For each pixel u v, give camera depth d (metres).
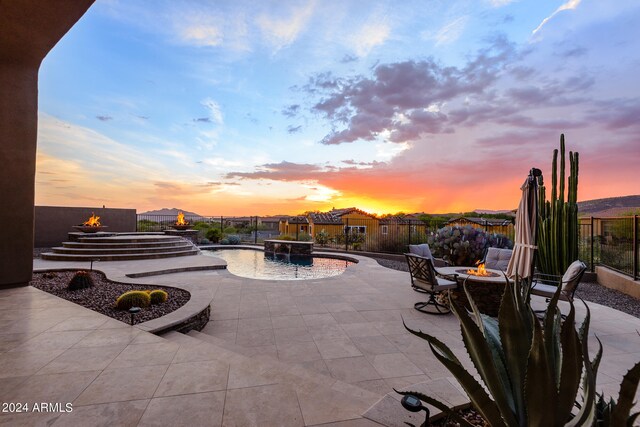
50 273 7.18
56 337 3.49
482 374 1.37
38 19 4.75
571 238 7.43
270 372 2.84
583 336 1.19
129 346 3.28
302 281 7.51
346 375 3.13
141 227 17.56
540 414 1.16
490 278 5.07
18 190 5.86
